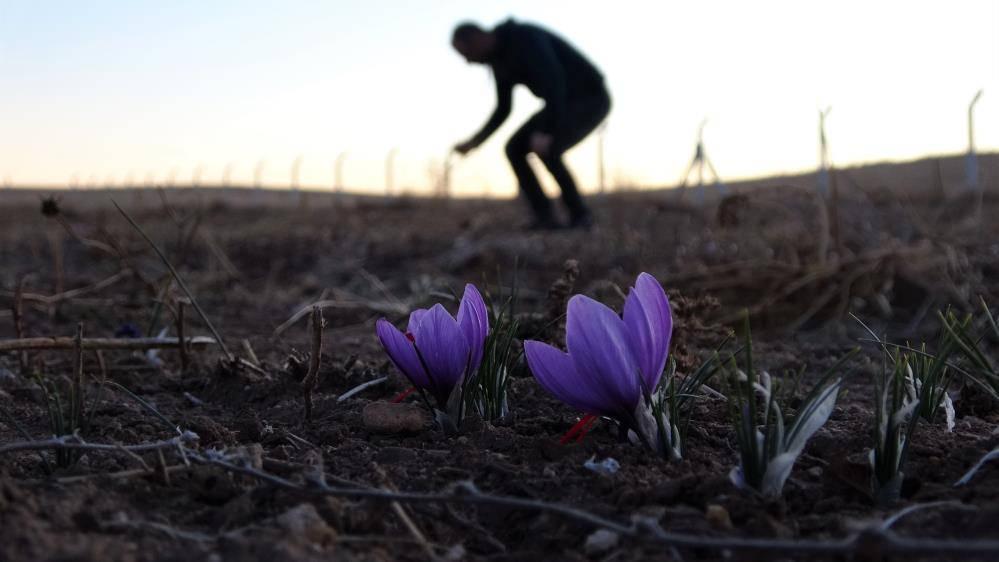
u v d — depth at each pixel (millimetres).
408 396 466
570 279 544
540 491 318
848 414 447
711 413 423
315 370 436
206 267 1529
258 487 306
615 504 302
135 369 605
